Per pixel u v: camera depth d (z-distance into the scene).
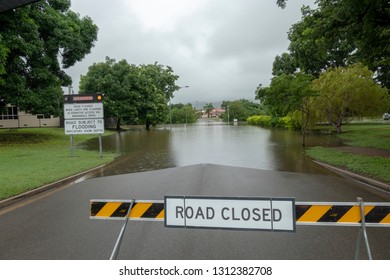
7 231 5.39
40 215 6.28
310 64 35.53
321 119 29.30
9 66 19.88
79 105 14.84
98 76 41.97
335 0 11.34
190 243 4.62
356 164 10.84
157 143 22.70
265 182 8.88
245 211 2.98
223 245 4.54
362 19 10.09
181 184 8.74
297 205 3.02
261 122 54.44
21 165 12.33
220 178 9.52
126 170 11.68
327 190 7.84
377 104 25.91
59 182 9.41
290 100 18.95
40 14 22.20
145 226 5.36
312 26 13.41
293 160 13.29
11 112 41.56
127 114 42.38
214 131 37.88
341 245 4.48
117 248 3.29
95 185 9.08
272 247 4.45
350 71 25.70
